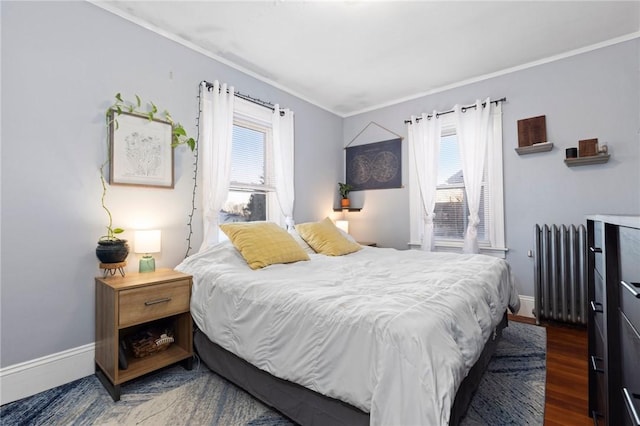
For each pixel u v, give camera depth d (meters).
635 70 2.49
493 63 2.94
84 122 1.98
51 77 1.85
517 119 3.02
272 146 3.28
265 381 1.55
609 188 2.60
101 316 1.88
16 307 1.71
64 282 1.88
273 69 3.03
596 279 1.41
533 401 1.64
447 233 3.50
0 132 1.67
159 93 2.36
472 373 1.51
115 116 2.10
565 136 2.78
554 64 2.83
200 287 1.96
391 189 3.89
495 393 1.71
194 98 2.58
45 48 1.83
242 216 3.05
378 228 4.00
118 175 2.11
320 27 2.36
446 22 2.30
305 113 3.73
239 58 2.81
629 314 0.86
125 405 1.62
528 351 2.22
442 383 1.00
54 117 1.86
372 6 2.12
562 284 2.67
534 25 2.35
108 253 1.89
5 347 1.68
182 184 2.49
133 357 1.92
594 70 2.65
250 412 1.55
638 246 0.77
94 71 2.03
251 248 2.20
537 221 2.92
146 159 2.26
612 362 1.00
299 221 3.64
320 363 1.25
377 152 4.01
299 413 1.38
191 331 2.01
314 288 1.56
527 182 2.97
